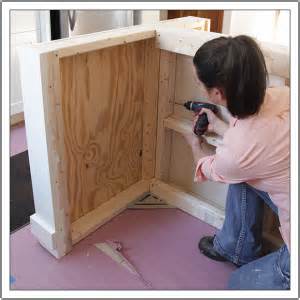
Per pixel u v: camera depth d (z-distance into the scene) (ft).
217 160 4.18
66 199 5.23
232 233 5.16
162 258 5.54
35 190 5.27
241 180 4.25
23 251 5.57
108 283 5.08
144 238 5.90
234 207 5.00
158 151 6.62
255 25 13.08
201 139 5.75
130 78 5.86
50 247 5.36
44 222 5.38
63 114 4.98
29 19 9.04
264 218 5.62
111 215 6.23
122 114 6.00
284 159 3.92
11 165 7.70
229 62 3.50
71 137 5.25
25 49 4.29
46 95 4.39
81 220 5.96
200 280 5.18
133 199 6.61
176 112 6.29
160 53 5.82
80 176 5.69
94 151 5.76
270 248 5.63
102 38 4.83
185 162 6.56
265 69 3.62
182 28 5.61
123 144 6.28
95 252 5.59
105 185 6.26
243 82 3.52
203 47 3.69
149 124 6.43
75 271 5.25
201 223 6.25
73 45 4.48
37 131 4.70
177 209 6.56
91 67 5.14
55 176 4.92
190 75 5.79
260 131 3.81
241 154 3.90
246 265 4.83
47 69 4.28
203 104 5.46
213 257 5.54
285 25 12.94
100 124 5.66
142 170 6.93
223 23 12.45
